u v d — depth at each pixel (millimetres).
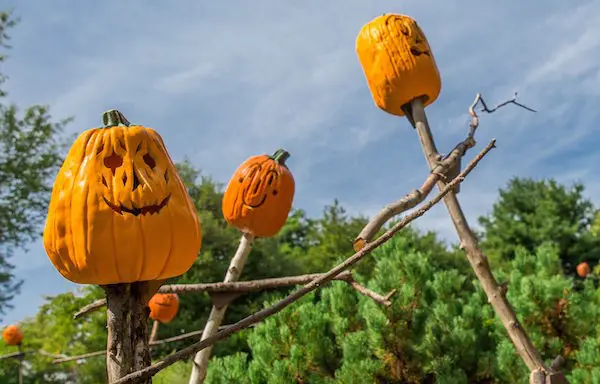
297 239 24266
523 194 25016
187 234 2121
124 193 2027
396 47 3879
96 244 1981
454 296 5922
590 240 22750
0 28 19688
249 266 15430
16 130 20297
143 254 2016
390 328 5035
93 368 13000
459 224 3998
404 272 5492
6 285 19766
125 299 2072
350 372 4793
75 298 14008
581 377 4957
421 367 5086
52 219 2057
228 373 5148
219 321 4105
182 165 19391
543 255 6547
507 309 3938
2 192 19969
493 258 22969
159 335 13227
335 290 5582
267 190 4172
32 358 13859
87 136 2148
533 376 3781
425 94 3926
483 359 5211
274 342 5270
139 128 2195
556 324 5645
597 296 6344
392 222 6734
